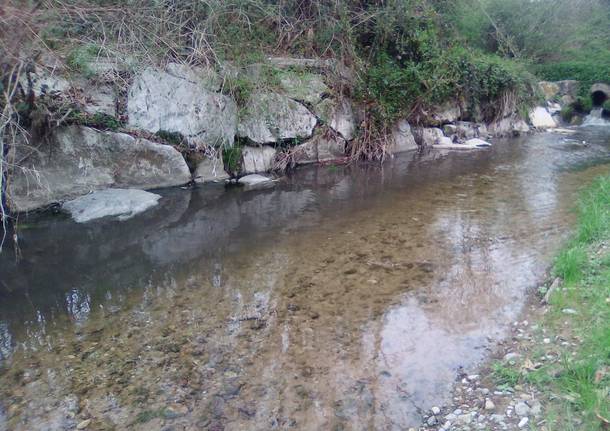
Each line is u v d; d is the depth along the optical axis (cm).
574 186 634
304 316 336
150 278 404
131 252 457
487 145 958
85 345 308
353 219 535
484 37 1267
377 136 823
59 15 495
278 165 733
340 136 805
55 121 546
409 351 292
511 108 1091
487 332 306
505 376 258
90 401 256
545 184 654
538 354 269
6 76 479
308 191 650
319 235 489
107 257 447
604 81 1280
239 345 303
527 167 762
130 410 249
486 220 516
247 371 278
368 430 232
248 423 238
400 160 831
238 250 457
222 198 616
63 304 363
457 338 302
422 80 855
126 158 607
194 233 503
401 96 849
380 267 410
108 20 586
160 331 322
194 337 314
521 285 364
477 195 612
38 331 326
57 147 555
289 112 736
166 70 643
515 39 1323
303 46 796
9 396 261
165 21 617
